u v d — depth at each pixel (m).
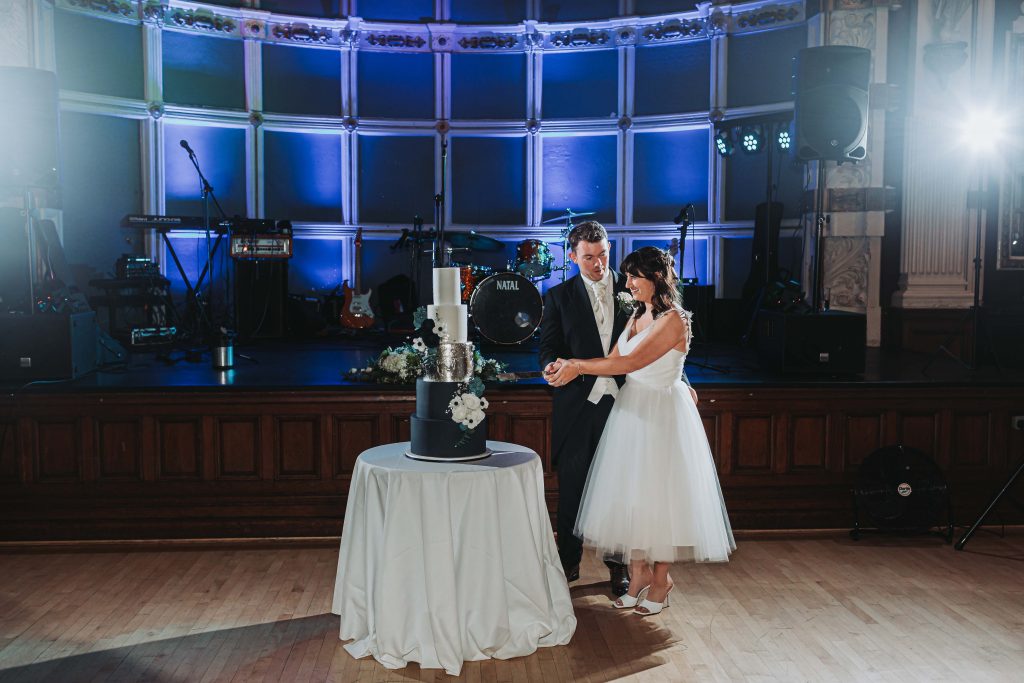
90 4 7.50
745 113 8.03
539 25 8.55
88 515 4.53
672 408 3.32
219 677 2.95
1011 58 6.63
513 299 3.88
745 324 7.46
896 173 6.89
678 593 3.77
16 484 4.51
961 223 6.73
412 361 4.58
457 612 2.99
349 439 4.62
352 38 8.56
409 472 2.99
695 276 8.45
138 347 6.40
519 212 8.91
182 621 3.44
